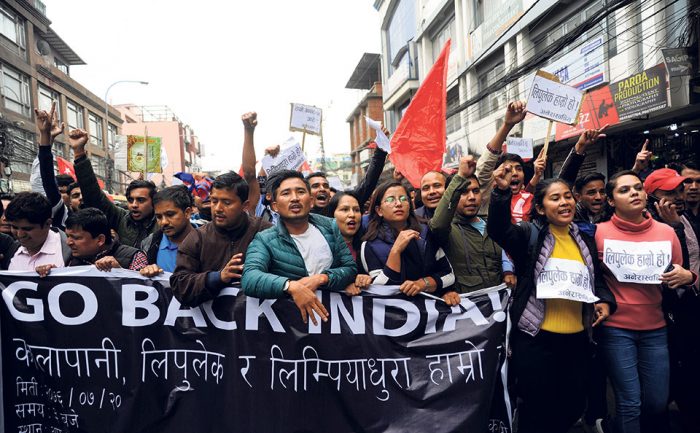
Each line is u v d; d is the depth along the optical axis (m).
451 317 2.67
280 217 2.56
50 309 2.72
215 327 2.66
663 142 8.92
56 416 2.70
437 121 4.41
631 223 2.79
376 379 2.61
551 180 2.76
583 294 2.61
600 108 8.72
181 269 2.67
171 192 3.11
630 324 2.74
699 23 7.01
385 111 30.30
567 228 2.81
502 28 14.52
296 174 2.51
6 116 19.05
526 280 2.75
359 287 2.64
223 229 2.77
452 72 19.05
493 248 3.08
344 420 2.61
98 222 2.88
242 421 2.60
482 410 2.57
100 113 31.45
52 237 3.14
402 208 2.77
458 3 17.78
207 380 2.64
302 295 2.26
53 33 26.20
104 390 2.69
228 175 2.74
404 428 2.56
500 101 15.09
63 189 5.43
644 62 8.95
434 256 2.78
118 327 2.70
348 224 3.00
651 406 2.77
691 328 3.02
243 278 2.36
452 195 2.71
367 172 4.24
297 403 2.60
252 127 3.67
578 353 2.75
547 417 2.77
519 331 2.76
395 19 27.44
